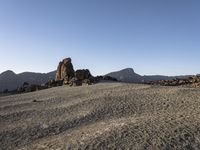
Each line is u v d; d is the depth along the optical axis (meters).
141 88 40.78
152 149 15.02
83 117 26.20
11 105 38.41
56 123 24.97
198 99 28.47
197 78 54.94
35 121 26.72
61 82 71.31
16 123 26.70
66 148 16.38
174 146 15.27
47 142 19.00
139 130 18.22
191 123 18.97
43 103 37.47
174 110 24.89
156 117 21.92
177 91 34.22
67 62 75.69
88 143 16.67
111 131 18.56
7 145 20.22
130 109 27.80
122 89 42.00
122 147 15.59
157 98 31.55
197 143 15.56
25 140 21.02
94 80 62.25
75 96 40.53
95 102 32.62
